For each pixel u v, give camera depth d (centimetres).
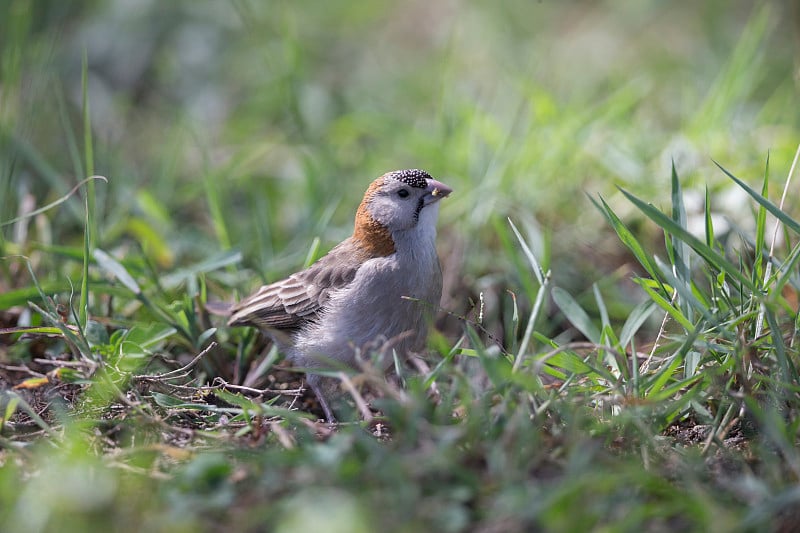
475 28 1789
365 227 962
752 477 651
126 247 1166
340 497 589
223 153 1509
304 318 962
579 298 1088
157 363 943
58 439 739
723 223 1079
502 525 587
